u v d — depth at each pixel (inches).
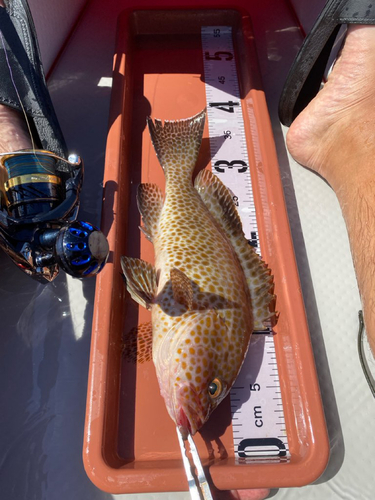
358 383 15.8
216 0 26.3
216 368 12.8
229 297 13.7
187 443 13.6
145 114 20.2
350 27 16.0
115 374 14.1
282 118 20.5
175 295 13.4
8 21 15.9
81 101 22.0
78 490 14.0
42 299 16.8
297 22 25.6
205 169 17.7
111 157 17.0
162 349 13.2
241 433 13.8
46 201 14.0
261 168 17.9
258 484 12.1
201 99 20.7
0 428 14.7
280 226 16.1
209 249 14.6
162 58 22.0
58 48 23.3
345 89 16.8
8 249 13.2
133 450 13.5
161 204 16.7
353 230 15.6
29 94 15.8
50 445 14.5
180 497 14.2
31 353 15.8
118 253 15.6
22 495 13.9
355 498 14.2
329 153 18.0
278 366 14.7
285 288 14.9
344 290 17.4
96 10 25.5
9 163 14.3
